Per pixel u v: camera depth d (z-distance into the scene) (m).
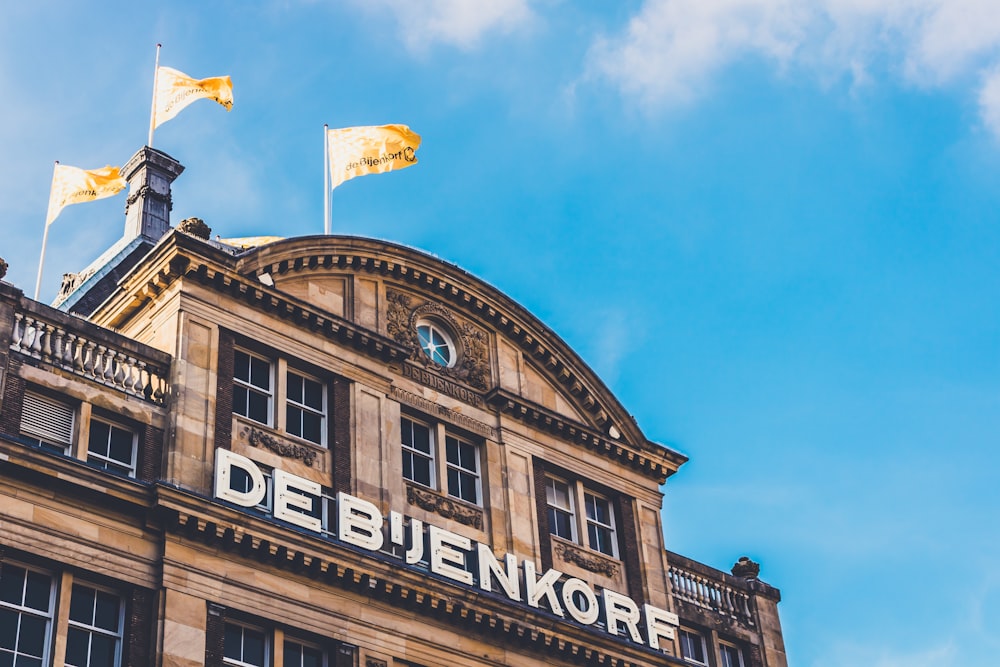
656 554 44.44
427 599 36.66
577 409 45.50
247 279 37.78
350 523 36.38
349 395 38.91
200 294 37.00
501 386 43.25
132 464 33.94
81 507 32.00
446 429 41.22
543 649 39.00
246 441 36.03
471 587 37.56
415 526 37.78
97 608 31.73
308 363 38.47
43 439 32.75
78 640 31.14
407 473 39.44
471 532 39.72
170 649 31.67
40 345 33.59
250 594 33.69
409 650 36.03
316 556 34.84
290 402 37.84
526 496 41.72
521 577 39.91
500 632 38.03
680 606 44.84
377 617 35.78
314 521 35.69
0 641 30.00
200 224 37.97
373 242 41.84
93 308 46.00
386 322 41.56
